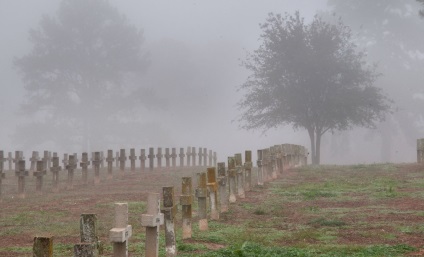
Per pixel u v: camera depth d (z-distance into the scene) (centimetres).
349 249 1071
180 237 1259
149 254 879
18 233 1366
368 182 2258
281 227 1409
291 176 2642
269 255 955
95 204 1889
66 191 2361
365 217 1495
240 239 1198
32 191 2369
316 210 1658
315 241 1209
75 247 638
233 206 1773
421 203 1686
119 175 2998
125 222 745
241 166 1961
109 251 1109
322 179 2462
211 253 993
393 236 1217
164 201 1021
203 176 1368
